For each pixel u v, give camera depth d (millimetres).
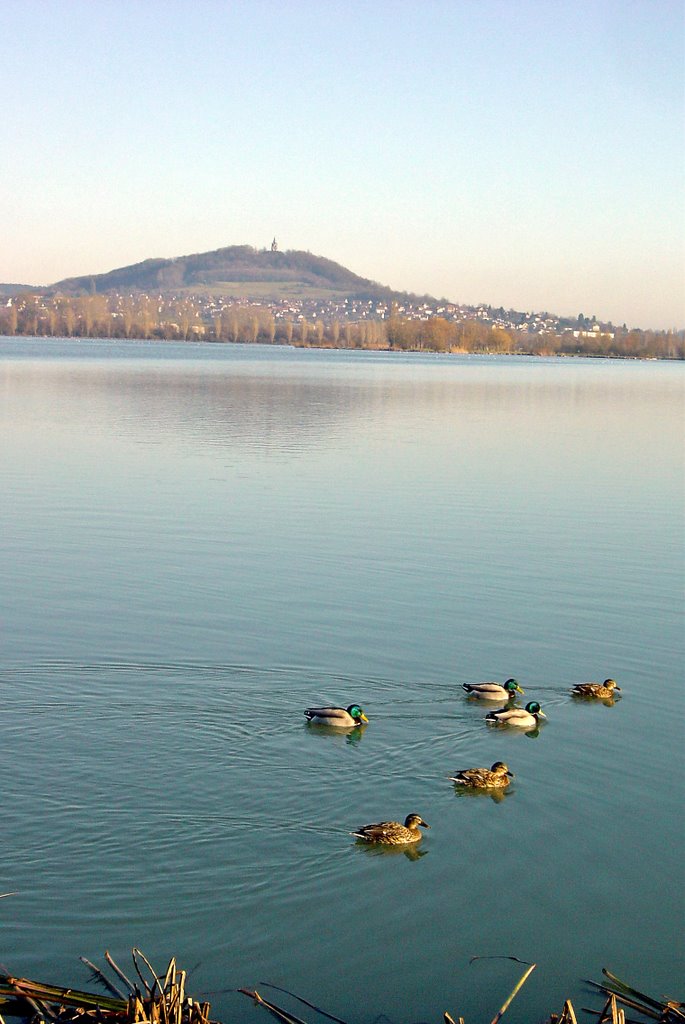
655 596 33750
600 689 25375
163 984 14688
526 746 22578
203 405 96250
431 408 101438
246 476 53969
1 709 22656
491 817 19578
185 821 18562
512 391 132875
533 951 16078
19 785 19453
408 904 16969
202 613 30000
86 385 119000
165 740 21516
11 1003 14117
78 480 51250
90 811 18750
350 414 91750
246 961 15500
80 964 15203
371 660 26719
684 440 78062
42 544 37844
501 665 27062
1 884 16703
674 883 17875
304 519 43500
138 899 16609
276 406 97750
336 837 18531
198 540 39062
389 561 36938
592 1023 14609
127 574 34000
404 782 20578
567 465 62500
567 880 17828
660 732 23516
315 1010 14641
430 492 51094
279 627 28969
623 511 47906
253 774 20375
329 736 22125
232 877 17234
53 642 27078
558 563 37625
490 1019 14617
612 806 20203
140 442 66625
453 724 23188
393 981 15273
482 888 17500
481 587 34062
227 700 23688
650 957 16078
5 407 88562
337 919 16500
